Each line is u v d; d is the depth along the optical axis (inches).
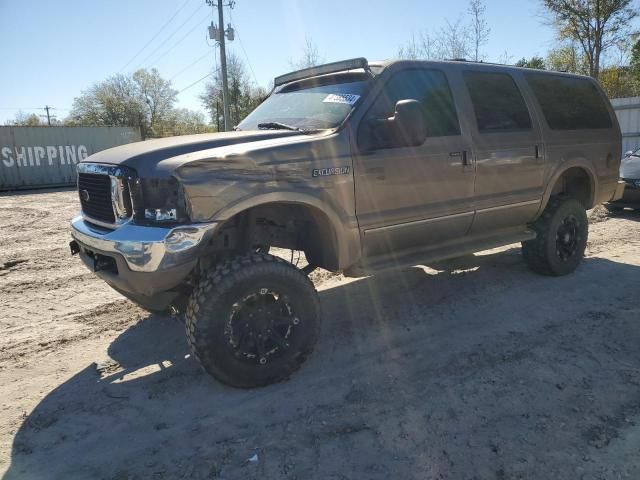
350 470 99.3
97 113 2426.2
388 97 157.0
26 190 834.2
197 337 122.6
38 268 264.8
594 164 225.8
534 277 219.6
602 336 157.5
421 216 163.8
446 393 126.7
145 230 119.5
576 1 1054.4
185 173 117.7
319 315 139.6
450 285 212.5
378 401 124.3
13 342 167.0
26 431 117.1
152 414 122.5
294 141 135.9
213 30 1170.6
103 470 102.4
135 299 143.9
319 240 151.2
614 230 312.8
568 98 221.6
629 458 100.3
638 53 1109.7
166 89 2471.7
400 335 164.7
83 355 157.0
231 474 99.5
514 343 154.5
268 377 132.0
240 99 1753.2
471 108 178.9
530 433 109.0
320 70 172.9
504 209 190.4
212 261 141.3
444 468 98.7
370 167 148.4
